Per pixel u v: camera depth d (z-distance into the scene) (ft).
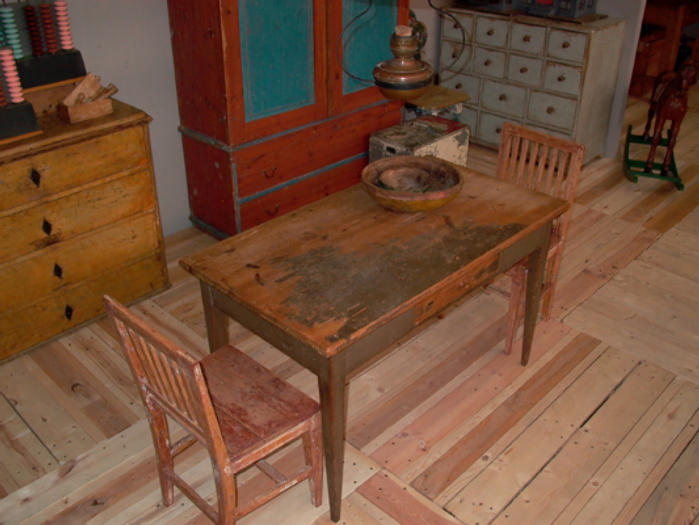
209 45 10.48
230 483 5.99
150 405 6.48
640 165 15.12
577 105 14.84
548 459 8.04
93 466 7.93
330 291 6.64
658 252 12.48
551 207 8.20
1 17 8.57
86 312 10.18
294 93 11.66
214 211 12.28
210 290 7.18
